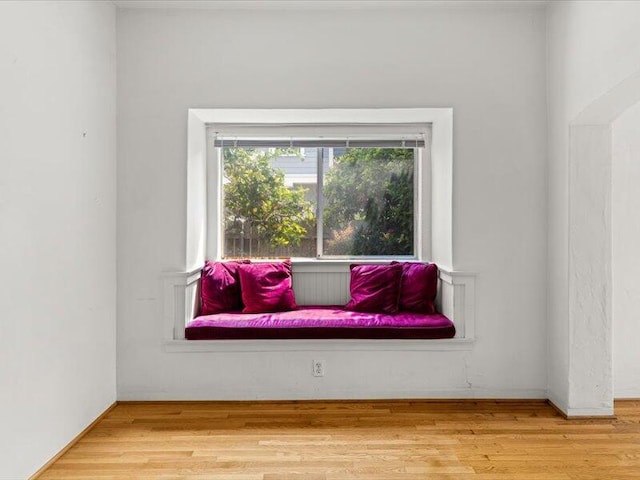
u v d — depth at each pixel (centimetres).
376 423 281
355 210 379
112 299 307
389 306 336
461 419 286
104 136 295
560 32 295
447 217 329
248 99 314
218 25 313
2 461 200
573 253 288
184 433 268
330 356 315
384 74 314
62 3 246
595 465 232
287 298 343
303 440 259
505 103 315
